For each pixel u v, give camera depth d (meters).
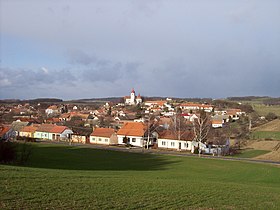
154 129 99.81
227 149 81.88
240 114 181.00
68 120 152.38
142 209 17.89
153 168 48.38
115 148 85.00
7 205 15.56
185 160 59.97
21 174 23.88
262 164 55.81
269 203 22.23
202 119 91.81
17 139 91.69
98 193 20.27
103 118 156.88
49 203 16.81
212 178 38.38
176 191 23.39
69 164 49.00
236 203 21.42
